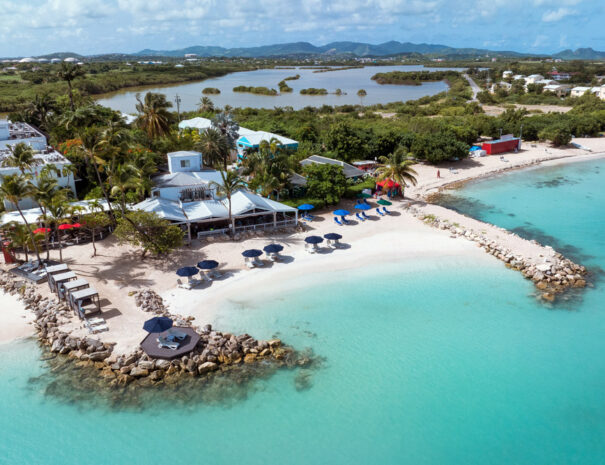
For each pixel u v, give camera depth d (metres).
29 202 54.22
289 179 62.78
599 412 26.83
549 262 45.47
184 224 51.19
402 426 25.70
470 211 64.25
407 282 42.28
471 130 103.69
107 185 57.84
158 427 25.53
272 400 27.52
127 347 31.27
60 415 26.31
